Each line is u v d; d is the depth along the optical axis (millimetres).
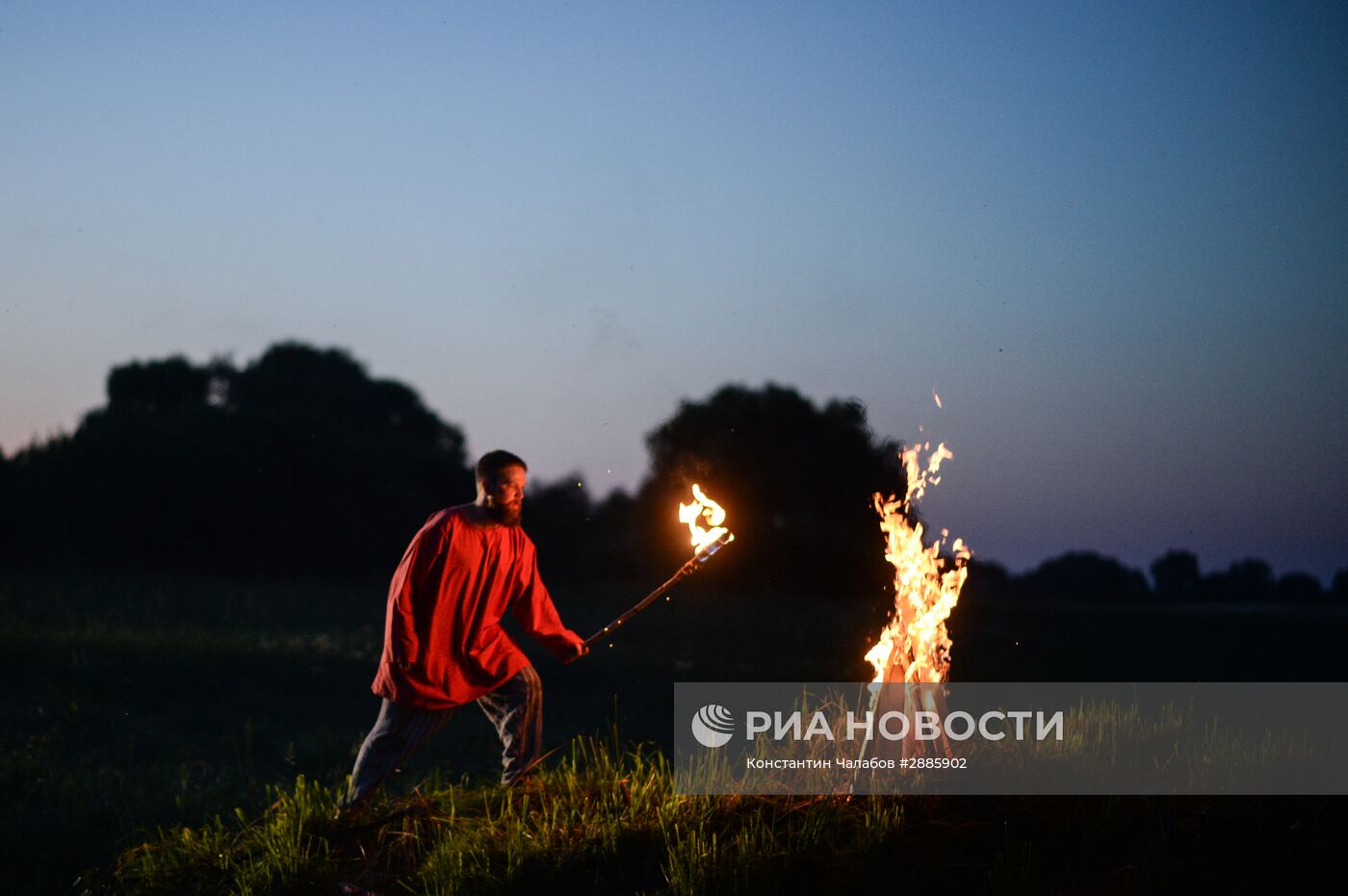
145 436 28125
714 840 5027
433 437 42469
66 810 6840
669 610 20781
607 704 11328
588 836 5344
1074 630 19781
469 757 8672
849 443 23828
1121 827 5160
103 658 13102
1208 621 22859
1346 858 4918
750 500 24234
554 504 28469
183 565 26703
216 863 5625
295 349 41375
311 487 28672
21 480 27656
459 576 5930
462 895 5066
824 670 13938
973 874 4918
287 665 13484
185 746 9195
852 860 4961
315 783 6203
